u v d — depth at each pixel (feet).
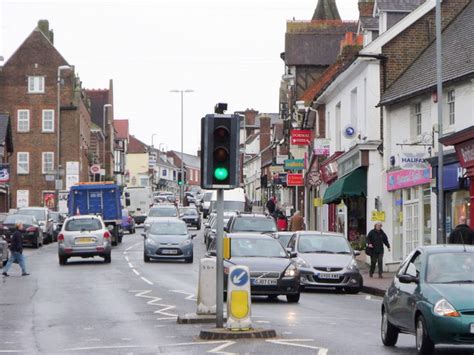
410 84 136.05
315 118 212.23
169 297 98.94
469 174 110.52
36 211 220.23
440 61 103.86
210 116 63.16
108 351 58.75
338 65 200.95
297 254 108.47
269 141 397.80
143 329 70.90
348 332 68.28
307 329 69.87
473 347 57.47
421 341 53.47
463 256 57.72
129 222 279.49
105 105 408.26
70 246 153.28
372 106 148.77
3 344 63.46
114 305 90.89
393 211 145.18
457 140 110.63
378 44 147.84
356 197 162.50
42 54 333.42
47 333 69.87
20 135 330.54
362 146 148.36
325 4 281.95
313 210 221.05
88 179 367.45
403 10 153.38
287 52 244.22
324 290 115.24
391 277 127.54
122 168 511.81
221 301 65.92
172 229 162.40
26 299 98.12
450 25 146.41
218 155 63.26
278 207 222.69
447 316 51.67
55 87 332.39
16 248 130.21
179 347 59.67
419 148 131.95
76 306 90.43
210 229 173.99
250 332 63.72
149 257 158.51
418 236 132.98
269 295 99.19
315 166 209.15
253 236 102.01
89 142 388.57
